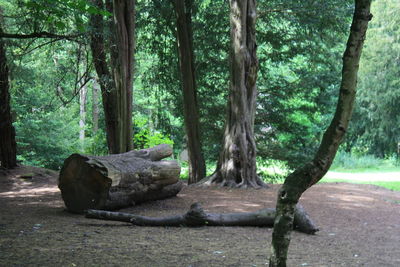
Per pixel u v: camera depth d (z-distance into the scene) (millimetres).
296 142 22641
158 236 7332
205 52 20938
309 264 5816
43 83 26672
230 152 14859
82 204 9359
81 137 35562
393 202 12844
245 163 14758
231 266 5496
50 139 26625
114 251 6008
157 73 21328
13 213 9305
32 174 16031
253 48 15125
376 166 37531
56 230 7430
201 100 21156
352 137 41000
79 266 5145
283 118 21938
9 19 17938
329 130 4180
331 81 21875
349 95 4145
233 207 10898
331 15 19578
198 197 12391
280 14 21203
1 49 16250
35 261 5258
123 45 15047
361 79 38250
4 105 16453
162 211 10086
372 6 39938
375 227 9281
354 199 12938
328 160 4141
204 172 17734
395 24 38906
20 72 24547
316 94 23141
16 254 5559
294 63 24141
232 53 15000
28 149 27031
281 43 21516
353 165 37344
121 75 15180
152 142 20797
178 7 16891
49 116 26969
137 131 22844
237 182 14812
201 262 5637
